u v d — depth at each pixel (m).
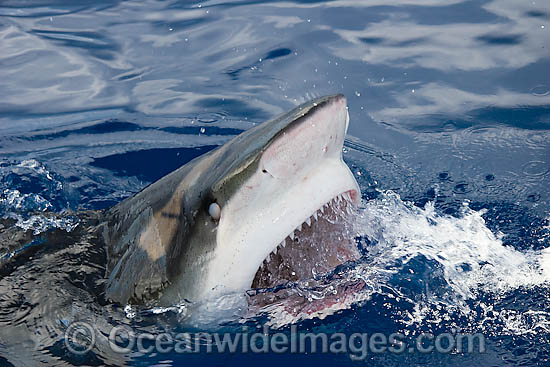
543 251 4.50
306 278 3.79
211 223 3.47
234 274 3.45
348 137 6.15
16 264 4.08
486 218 4.90
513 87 6.63
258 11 8.86
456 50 7.39
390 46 7.62
